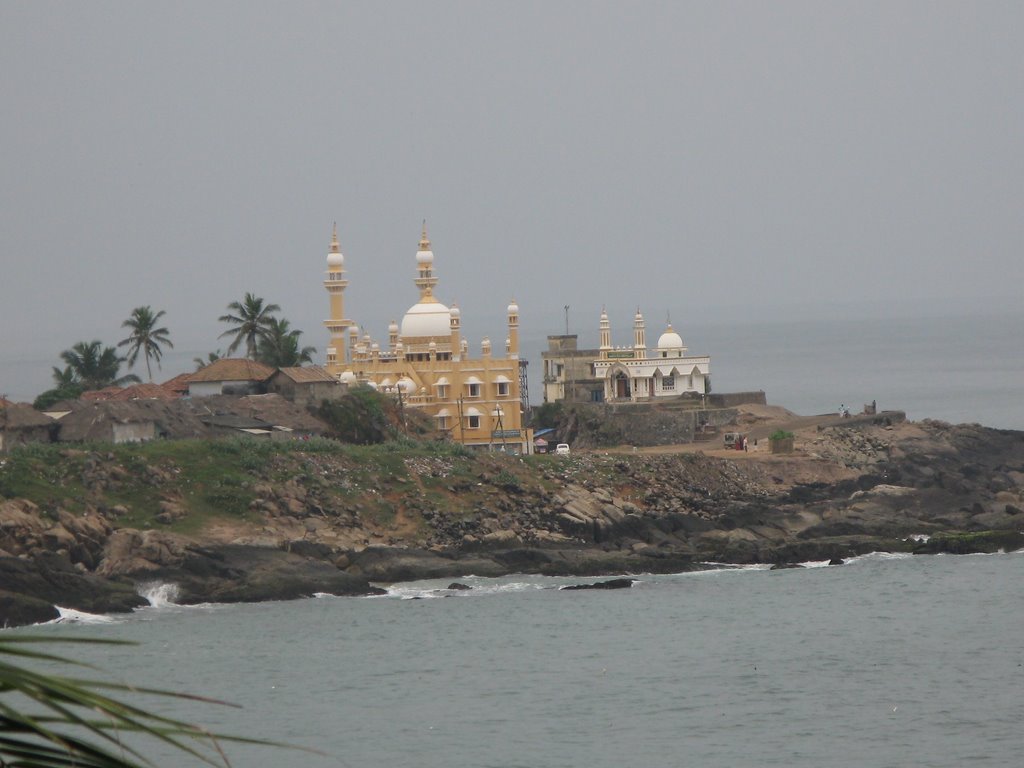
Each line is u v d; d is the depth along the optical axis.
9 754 23.08
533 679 155.12
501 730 135.75
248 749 130.25
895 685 150.88
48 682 22.52
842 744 129.62
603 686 152.25
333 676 156.88
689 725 136.75
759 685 152.00
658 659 164.00
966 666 158.38
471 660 164.12
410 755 128.38
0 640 23.39
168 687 152.38
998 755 125.19
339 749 130.38
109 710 22.83
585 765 124.38
